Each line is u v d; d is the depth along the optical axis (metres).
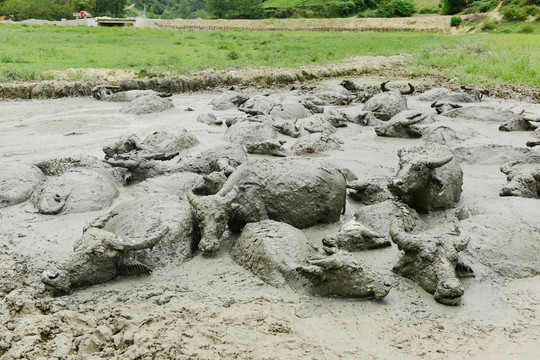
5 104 18.78
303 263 6.18
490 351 4.87
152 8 166.50
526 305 5.73
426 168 8.03
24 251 6.99
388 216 7.73
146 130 12.91
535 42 42.56
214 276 6.38
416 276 6.24
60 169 9.70
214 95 21.81
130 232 6.86
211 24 84.12
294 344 4.88
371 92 22.48
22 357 4.61
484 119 16.17
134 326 5.17
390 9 99.50
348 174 9.90
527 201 7.98
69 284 5.94
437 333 5.18
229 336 4.97
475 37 53.53
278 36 56.75
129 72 24.12
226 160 9.14
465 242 6.25
